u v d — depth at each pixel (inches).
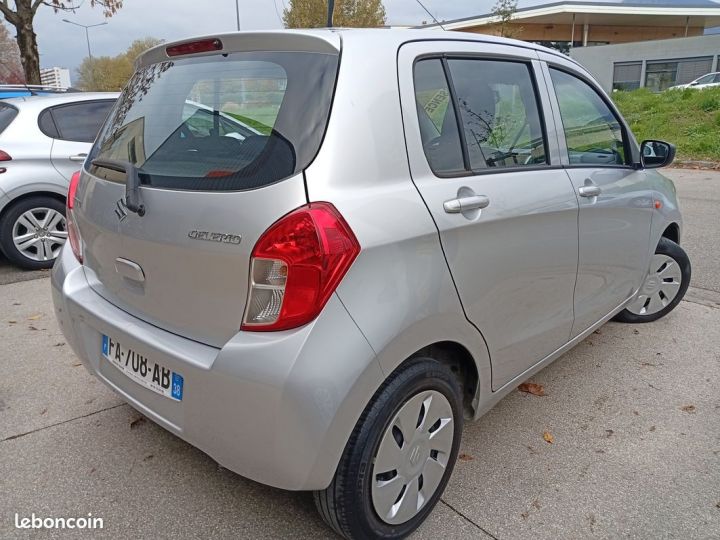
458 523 93.8
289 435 71.1
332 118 76.7
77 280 102.0
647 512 96.5
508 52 108.0
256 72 84.6
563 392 134.7
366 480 78.8
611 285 133.1
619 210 128.1
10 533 90.3
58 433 116.0
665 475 105.7
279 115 78.7
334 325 71.4
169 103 93.0
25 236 220.4
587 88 129.7
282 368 69.8
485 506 97.7
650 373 143.6
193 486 101.3
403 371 81.0
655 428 120.4
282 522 93.4
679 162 470.6
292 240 70.4
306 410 70.2
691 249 242.7
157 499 98.1
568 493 101.0
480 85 99.5
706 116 615.5
